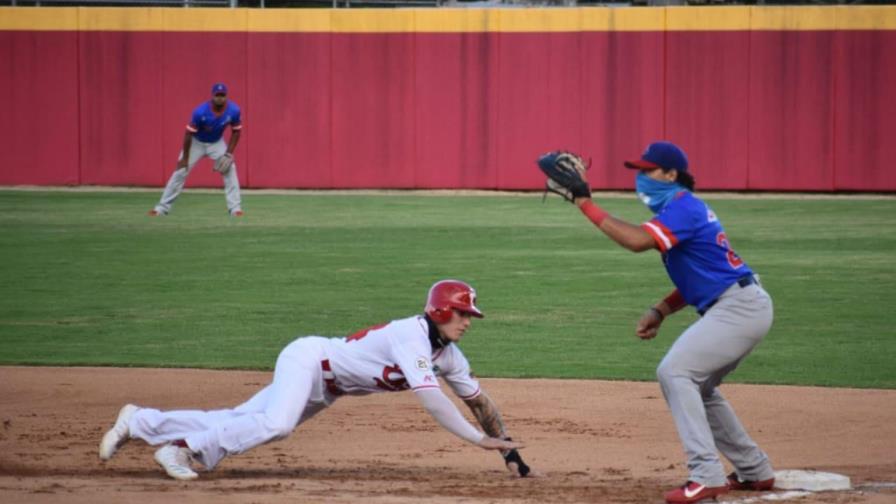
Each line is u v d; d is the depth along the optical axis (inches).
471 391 919.0
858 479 944.9
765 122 3560.5
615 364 1438.2
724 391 1298.0
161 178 3757.4
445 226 2854.3
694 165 3595.0
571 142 3634.4
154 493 840.3
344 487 880.9
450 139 3695.9
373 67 3693.4
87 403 1227.9
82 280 2027.6
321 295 1879.9
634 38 3575.3
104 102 3750.0
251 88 3722.9
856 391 1296.8
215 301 1833.2
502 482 916.6
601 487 895.7
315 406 919.0
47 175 3784.5
